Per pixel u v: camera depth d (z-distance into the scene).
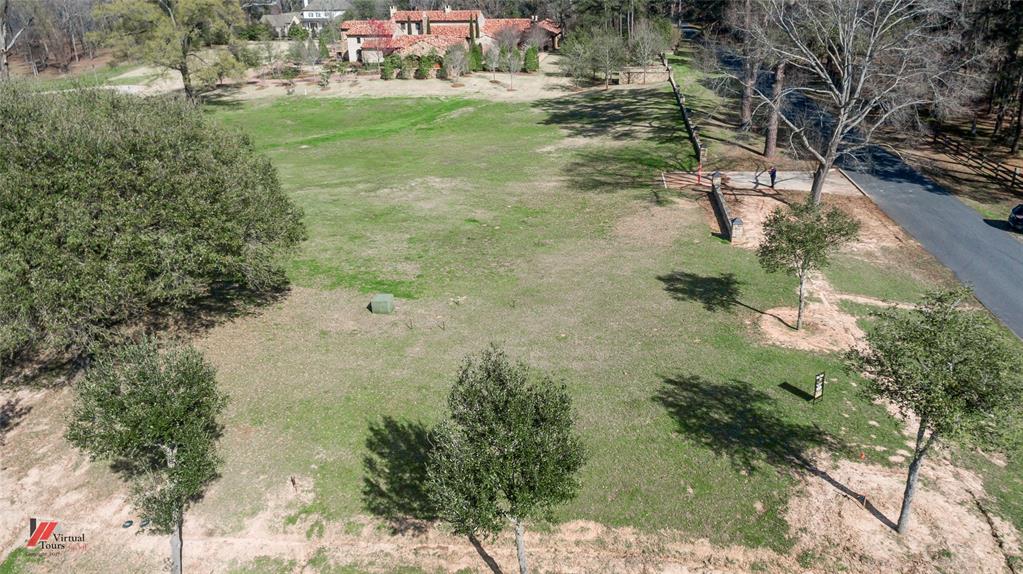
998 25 39.88
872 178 40.19
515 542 15.01
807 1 33.69
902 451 17.28
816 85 63.16
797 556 14.24
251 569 14.67
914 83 31.67
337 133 58.34
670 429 18.00
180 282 20.34
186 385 14.35
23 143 17.77
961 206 35.44
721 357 21.48
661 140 49.56
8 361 22.66
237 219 21.41
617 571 14.10
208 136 22.97
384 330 23.58
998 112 47.91
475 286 27.08
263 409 19.28
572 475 12.41
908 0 31.55
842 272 27.98
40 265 17.25
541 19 112.50
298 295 26.38
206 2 68.31
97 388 13.81
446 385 20.12
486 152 50.16
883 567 13.85
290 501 16.28
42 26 107.69
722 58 58.50
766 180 40.00
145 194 19.20
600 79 77.62
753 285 26.75
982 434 12.45
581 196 38.50
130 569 14.98
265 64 90.25
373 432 18.30
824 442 17.56
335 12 137.38
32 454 18.41
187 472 13.96
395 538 15.27
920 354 13.12
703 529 14.96
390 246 31.27
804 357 21.50
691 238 31.69
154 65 70.50
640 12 86.12
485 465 11.54
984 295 25.86
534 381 20.05
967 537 14.52
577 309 24.91
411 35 92.19
